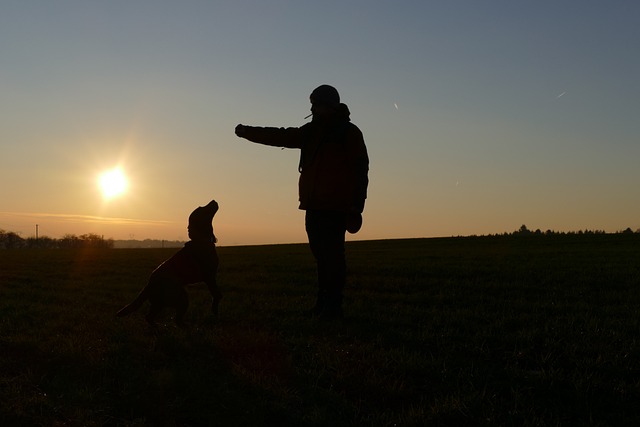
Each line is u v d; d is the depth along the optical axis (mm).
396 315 7844
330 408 4461
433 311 8156
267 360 5598
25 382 4855
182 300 6934
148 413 4348
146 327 7012
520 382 4957
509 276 13141
